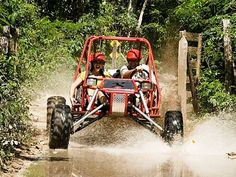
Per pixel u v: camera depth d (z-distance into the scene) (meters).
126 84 9.81
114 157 8.97
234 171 8.09
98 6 31.58
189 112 13.14
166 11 35.62
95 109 9.54
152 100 10.15
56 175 7.50
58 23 26.86
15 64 10.92
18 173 7.54
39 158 8.63
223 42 13.12
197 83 12.88
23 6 22.72
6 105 8.94
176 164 8.54
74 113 9.92
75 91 10.72
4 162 7.89
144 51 30.61
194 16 14.87
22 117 10.32
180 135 9.20
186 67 12.24
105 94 9.68
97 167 8.13
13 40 13.07
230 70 12.81
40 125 12.16
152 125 9.78
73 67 22.50
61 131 8.91
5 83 9.56
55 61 21.58
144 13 38.62
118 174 7.73
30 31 22.31
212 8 14.78
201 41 12.80
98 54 10.67
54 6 30.59
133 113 10.05
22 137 9.69
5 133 8.50
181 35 12.42
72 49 25.27
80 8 30.91
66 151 9.27
